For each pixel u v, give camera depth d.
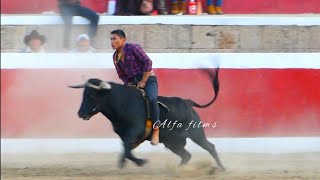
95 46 27.38
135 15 28.59
